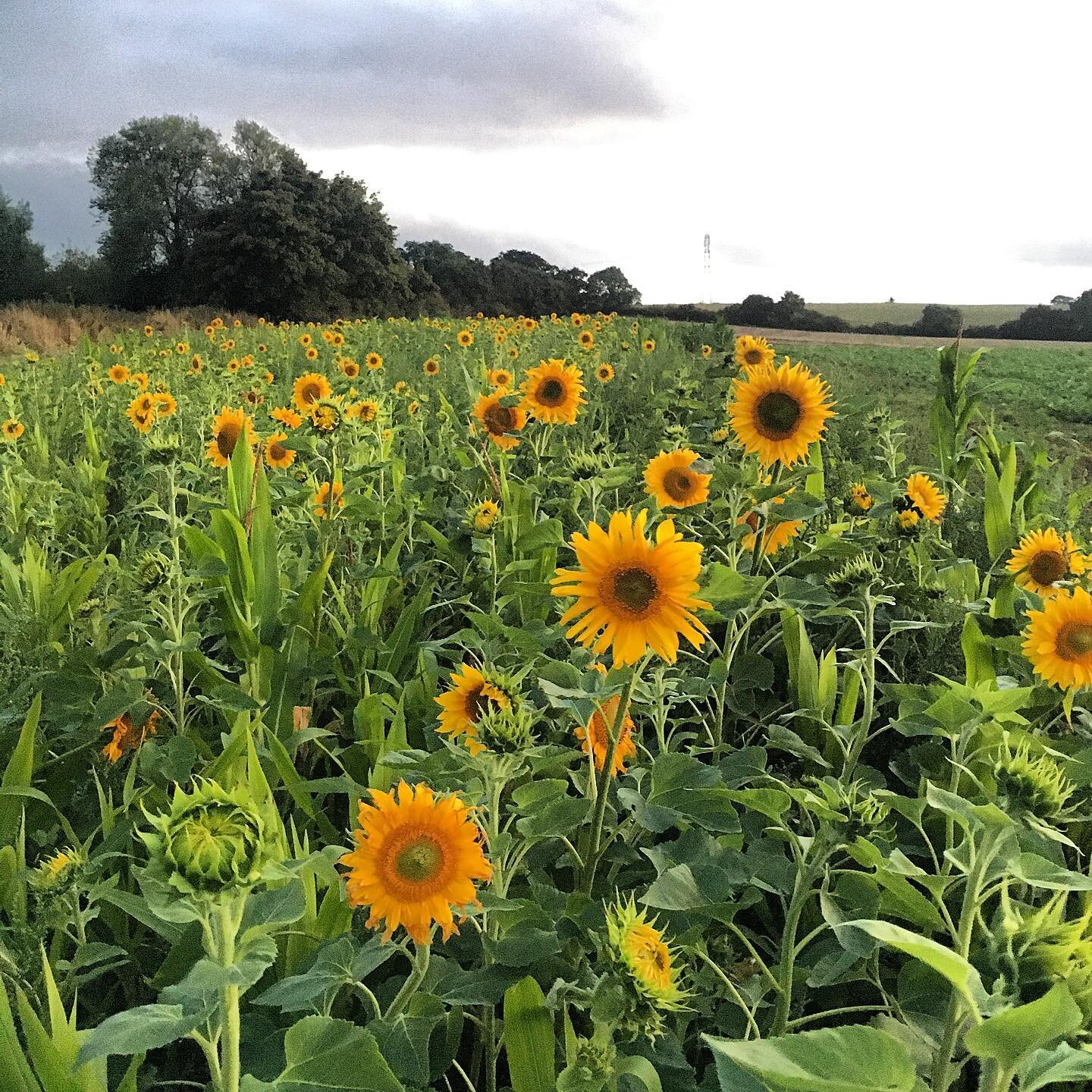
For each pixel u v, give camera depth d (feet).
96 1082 4.52
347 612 11.51
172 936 5.68
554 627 8.79
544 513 14.53
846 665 8.86
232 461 10.98
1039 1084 3.18
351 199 186.09
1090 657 7.14
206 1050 3.75
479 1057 6.23
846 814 5.34
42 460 20.68
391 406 24.40
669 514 10.59
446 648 11.62
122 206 199.41
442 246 227.40
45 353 58.39
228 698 8.34
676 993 4.30
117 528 15.80
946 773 7.90
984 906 6.86
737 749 9.86
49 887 5.41
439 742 7.45
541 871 6.99
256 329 87.20
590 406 27.12
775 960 6.82
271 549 9.91
